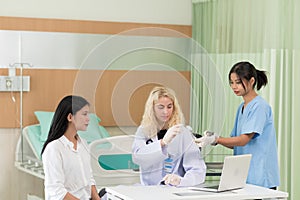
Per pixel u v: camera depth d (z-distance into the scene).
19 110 4.85
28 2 4.93
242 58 4.39
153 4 5.28
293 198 3.85
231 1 4.54
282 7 3.90
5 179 4.78
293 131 3.84
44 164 3.25
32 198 4.77
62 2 5.02
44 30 4.95
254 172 3.55
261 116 3.50
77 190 3.31
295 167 3.84
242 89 3.58
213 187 3.13
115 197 2.99
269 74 4.00
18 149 4.77
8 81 4.82
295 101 3.81
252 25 4.24
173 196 2.84
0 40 4.82
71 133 3.32
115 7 5.17
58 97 4.98
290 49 3.86
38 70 4.93
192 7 5.32
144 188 3.05
